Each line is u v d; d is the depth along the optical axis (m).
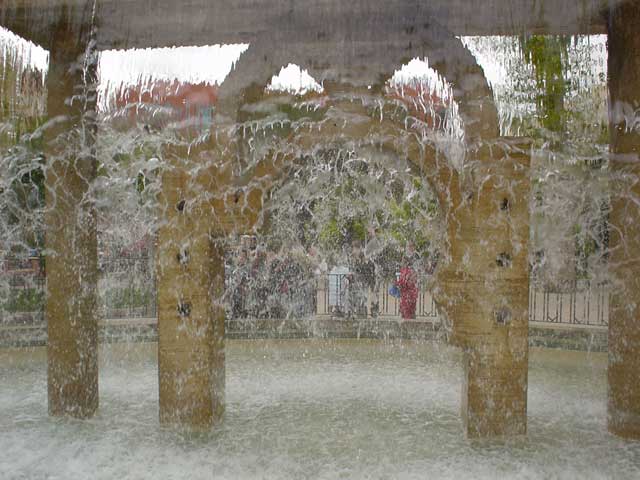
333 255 9.62
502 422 4.19
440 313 4.39
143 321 9.07
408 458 3.84
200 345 4.28
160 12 4.80
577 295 9.26
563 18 4.82
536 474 3.62
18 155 6.47
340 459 3.82
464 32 5.16
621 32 4.47
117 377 6.01
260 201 4.36
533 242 6.67
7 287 8.84
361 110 4.36
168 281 4.27
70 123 4.82
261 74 4.44
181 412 4.34
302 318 9.23
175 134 4.33
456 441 4.14
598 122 5.79
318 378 5.89
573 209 6.21
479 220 4.12
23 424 4.53
